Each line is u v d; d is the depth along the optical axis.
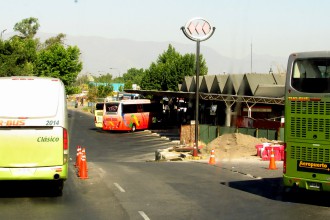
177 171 20.02
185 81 59.19
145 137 49.66
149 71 89.19
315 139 12.03
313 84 12.10
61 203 12.05
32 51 69.25
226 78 47.28
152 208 11.60
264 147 25.97
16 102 12.10
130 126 55.22
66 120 12.59
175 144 41.97
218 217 10.71
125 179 16.78
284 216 10.90
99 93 113.88
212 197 13.28
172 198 13.01
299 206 12.12
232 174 18.88
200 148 33.34
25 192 13.50
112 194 13.49
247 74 44.34
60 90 12.41
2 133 11.91
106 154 35.78
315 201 12.82
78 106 132.62
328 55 11.85
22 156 11.96
